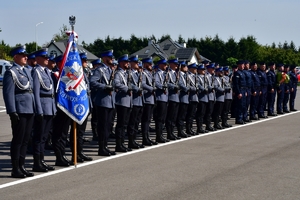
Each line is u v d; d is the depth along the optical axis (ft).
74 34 27.50
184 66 39.42
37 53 26.04
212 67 44.06
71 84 26.81
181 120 39.19
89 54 172.24
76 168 26.78
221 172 25.27
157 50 227.40
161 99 36.01
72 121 28.32
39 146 26.03
